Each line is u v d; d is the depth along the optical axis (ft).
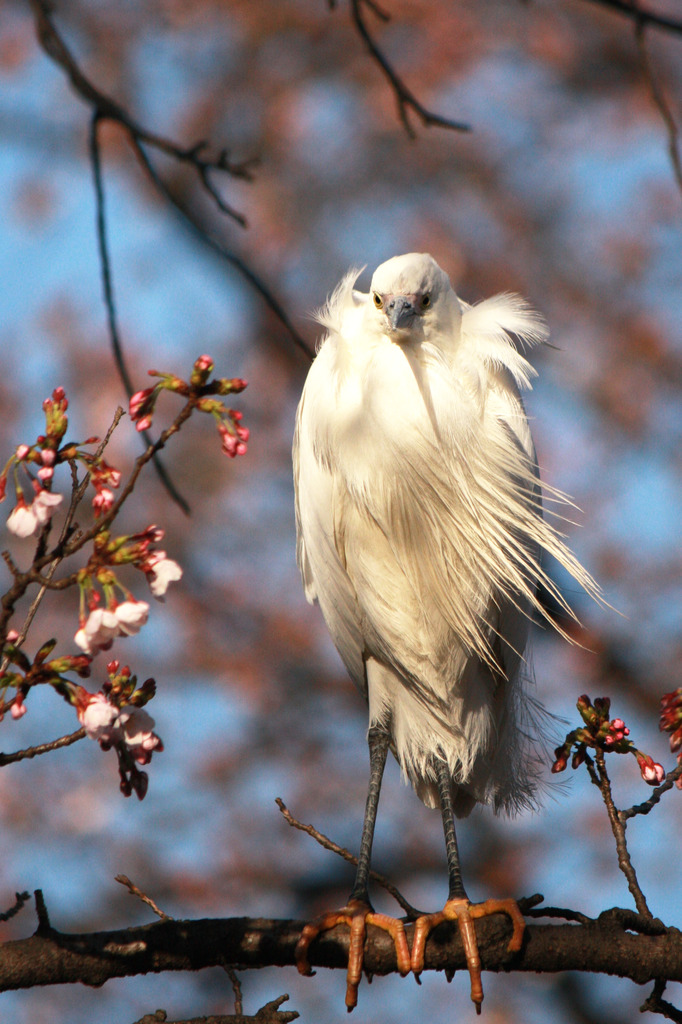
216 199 22.30
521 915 19.70
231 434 13.14
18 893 18.63
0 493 13.88
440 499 25.46
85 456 13.99
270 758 60.75
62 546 13.85
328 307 27.35
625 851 20.13
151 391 13.35
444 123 24.82
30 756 14.76
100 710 13.98
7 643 14.39
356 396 25.75
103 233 22.41
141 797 15.03
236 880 56.80
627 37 67.21
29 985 18.28
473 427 25.35
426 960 19.70
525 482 26.53
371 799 24.86
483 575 25.90
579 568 25.72
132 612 13.51
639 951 19.56
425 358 25.53
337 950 19.83
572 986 53.42
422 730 26.04
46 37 20.59
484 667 26.40
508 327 26.27
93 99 20.95
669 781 19.98
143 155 21.99
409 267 25.25
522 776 27.30
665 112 22.33
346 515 26.23
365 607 26.32
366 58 65.46
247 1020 17.94
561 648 59.62
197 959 19.13
